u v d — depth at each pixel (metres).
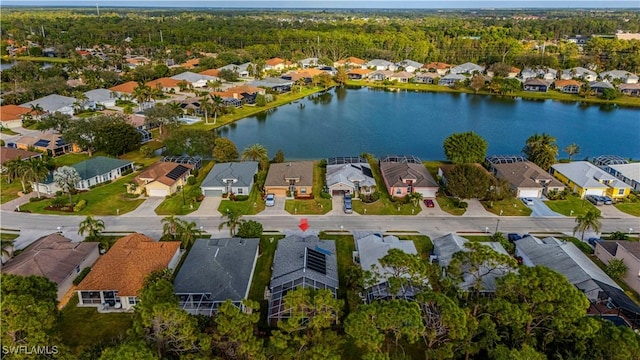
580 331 36.94
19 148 99.00
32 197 76.19
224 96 145.88
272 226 68.00
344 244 63.12
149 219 69.69
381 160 93.25
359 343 36.31
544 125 132.12
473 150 89.12
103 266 52.06
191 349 37.34
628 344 35.47
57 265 52.44
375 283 47.06
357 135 121.62
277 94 163.88
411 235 65.81
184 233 58.41
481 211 73.44
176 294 48.25
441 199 77.50
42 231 65.31
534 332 40.66
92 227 60.34
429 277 45.69
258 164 88.69
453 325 36.31
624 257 55.53
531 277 38.91
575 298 37.78
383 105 155.75
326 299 38.12
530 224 69.31
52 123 104.88
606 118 140.38
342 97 168.38
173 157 90.50
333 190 78.75
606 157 94.75
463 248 56.16
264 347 41.16
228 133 121.06
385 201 76.69
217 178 79.31
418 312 36.59
